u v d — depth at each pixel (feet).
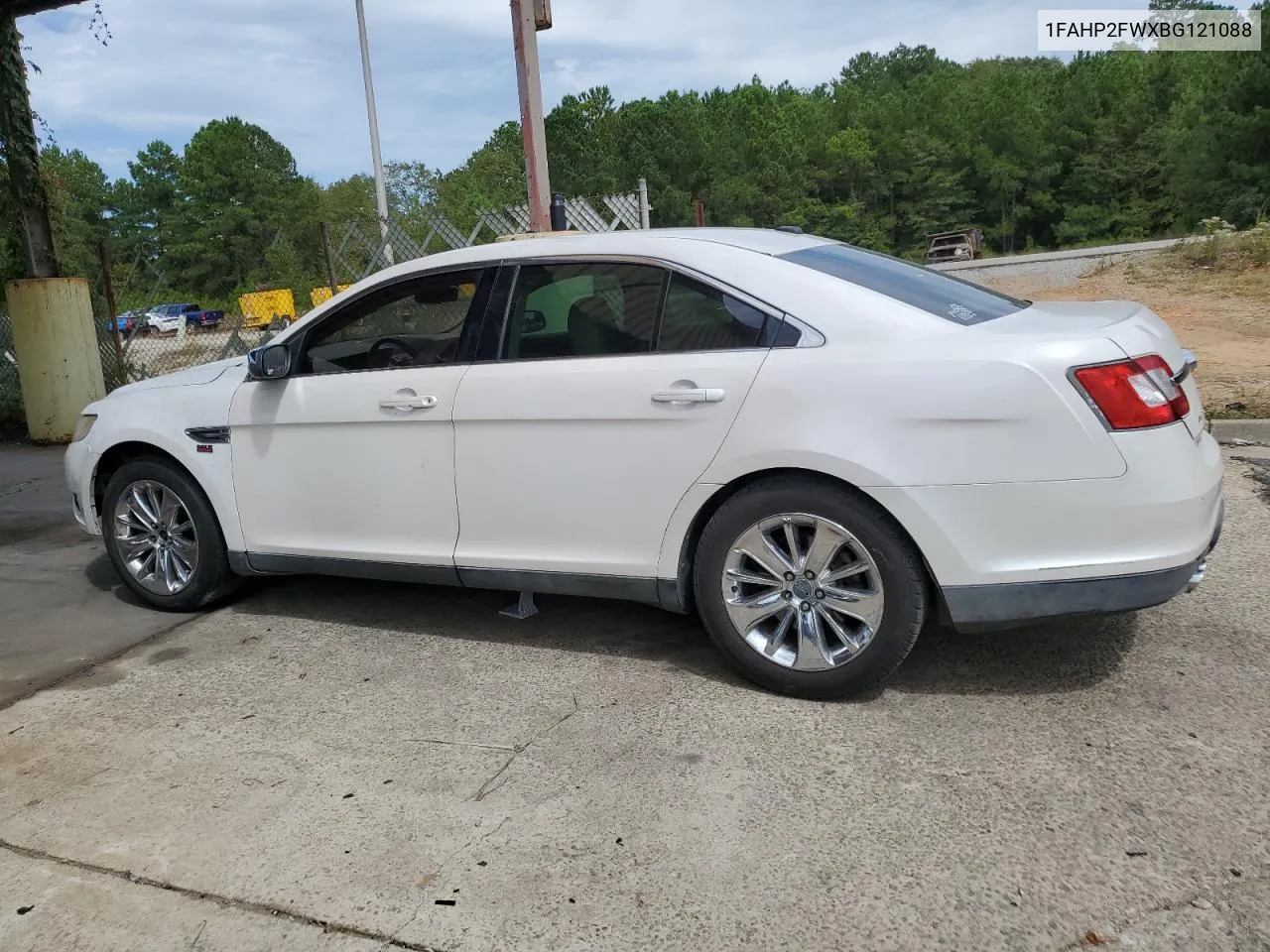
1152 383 10.15
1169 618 13.23
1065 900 7.90
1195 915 7.64
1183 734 10.29
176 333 38.93
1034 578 10.30
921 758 10.16
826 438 10.77
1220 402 25.20
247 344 39.27
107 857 9.22
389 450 13.58
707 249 12.00
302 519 14.46
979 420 10.21
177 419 15.21
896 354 10.66
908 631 10.88
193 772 10.73
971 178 248.11
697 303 11.82
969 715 10.98
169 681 13.25
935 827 8.95
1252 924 7.52
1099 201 231.09
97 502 16.70
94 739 11.64
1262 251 55.52
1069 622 13.28
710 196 227.61
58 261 32.27
